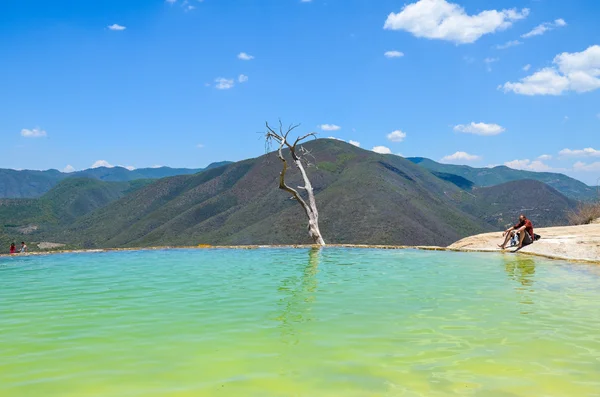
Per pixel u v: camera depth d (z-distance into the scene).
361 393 3.78
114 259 16.52
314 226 26.97
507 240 17.30
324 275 11.36
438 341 5.28
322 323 6.21
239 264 14.24
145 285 9.83
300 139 27.52
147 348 5.09
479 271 11.77
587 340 5.29
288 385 3.96
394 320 6.36
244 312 6.95
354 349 4.99
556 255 14.90
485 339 5.35
